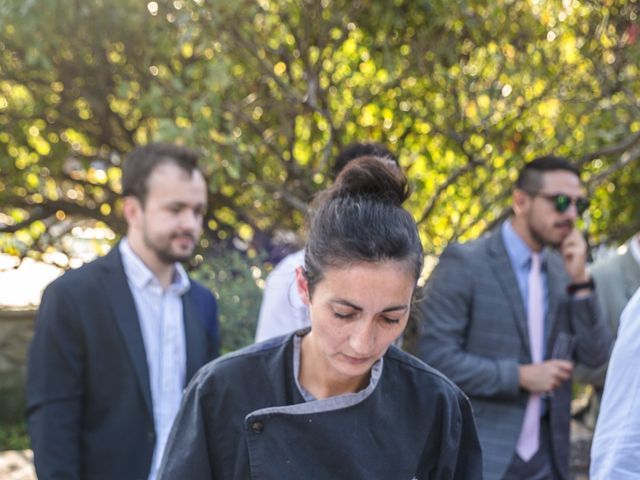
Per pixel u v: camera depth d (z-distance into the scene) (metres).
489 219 5.03
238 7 4.33
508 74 4.71
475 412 2.89
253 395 1.50
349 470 1.47
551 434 2.94
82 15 4.55
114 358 2.41
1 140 5.16
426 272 4.66
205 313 2.73
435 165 4.98
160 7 4.48
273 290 2.55
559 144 4.89
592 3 4.74
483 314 2.92
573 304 3.02
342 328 1.38
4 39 4.57
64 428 2.35
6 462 4.62
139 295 2.54
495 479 2.81
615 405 1.81
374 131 4.91
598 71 4.80
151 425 2.43
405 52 4.77
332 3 4.62
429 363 2.88
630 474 1.77
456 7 4.55
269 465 1.46
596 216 5.30
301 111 4.71
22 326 5.53
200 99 4.43
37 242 5.62
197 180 2.58
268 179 4.96
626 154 5.09
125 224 5.48
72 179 5.40
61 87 5.00
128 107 5.11
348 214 1.38
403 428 1.53
